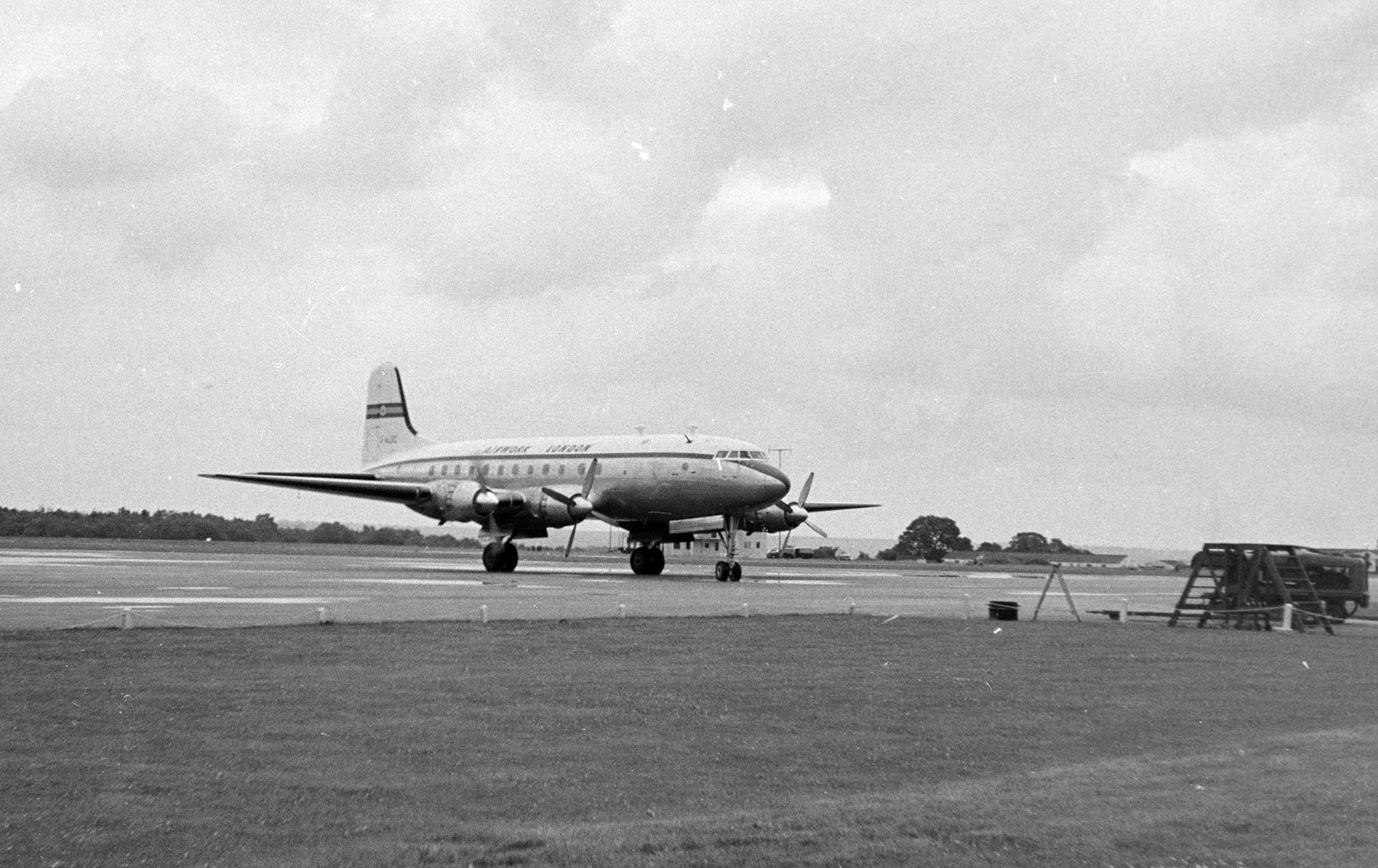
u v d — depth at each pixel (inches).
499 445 2191.2
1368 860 270.5
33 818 319.6
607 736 445.1
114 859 283.9
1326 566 1224.2
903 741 441.7
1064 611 1236.5
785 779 375.2
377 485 1991.9
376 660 655.1
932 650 770.8
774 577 2076.8
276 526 4936.0
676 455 1870.1
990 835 296.8
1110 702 543.2
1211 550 1106.1
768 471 1812.3
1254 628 1067.9
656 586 1574.8
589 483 1915.6
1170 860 273.0
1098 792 345.1
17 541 3789.4
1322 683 622.2
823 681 605.6
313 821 318.3
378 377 2568.9
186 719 467.2
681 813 330.3
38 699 510.6
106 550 3075.8
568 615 976.3
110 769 378.3
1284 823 303.1
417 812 329.1
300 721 465.4
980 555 5364.2
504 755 406.9
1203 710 521.3
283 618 896.9
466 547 5374.0
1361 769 374.9
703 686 577.9
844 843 292.0
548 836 303.1
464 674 606.9
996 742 439.5
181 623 850.1
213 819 319.6
